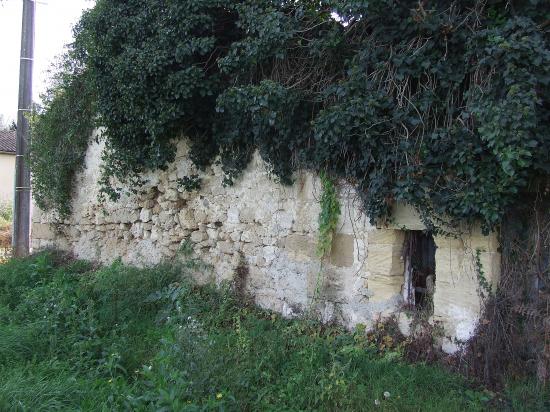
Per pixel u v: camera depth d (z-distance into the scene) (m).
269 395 4.18
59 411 3.80
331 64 5.21
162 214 7.76
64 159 9.91
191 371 4.20
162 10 6.25
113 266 7.92
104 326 6.03
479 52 3.87
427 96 4.31
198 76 5.89
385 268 4.98
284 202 5.95
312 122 4.84
